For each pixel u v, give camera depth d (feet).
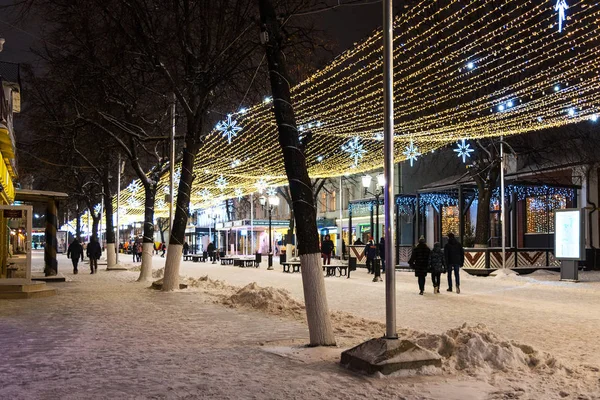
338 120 72.95
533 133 105.19
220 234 236.84
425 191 113.09
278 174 109.29
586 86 55.67
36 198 82.38
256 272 107.76
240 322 38.93
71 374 23.02
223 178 120.06
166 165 85.10
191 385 21.25
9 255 58.13
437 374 23.29
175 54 66.44
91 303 51.34
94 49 68.80
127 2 60.64
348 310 48.42
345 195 175.01
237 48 62.34
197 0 62.75
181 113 82.84
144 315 42.65
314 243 30.55
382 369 22.79
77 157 115.34
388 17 26.55
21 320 39.91
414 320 41.60
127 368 24.17
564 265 81.41
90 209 146.51
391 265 25.05
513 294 61.98
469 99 82.07
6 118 48.34
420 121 77.46
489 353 24.86
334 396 20.03
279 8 47.98
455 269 63.31
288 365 24.91
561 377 22.80
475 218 128.98
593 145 104.37
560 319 42.06
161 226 273.54
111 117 74.38
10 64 53.98
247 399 19.49
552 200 111.45
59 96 79.97
